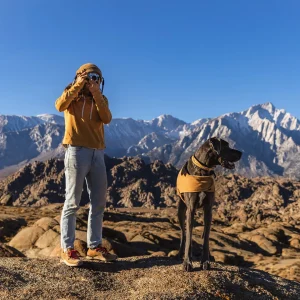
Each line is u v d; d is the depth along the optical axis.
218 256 29.48
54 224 19.56
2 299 5.09
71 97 6.45
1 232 23.92
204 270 6.48
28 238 18.66
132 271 6.56
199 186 6.47
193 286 5.78
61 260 6.81
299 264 27.78
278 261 30.34
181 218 7.66
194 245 33.75
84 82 6.55
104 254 6.98
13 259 6.97
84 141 6.54
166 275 6.21
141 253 16.72
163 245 31.66
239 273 6.60
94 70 6.71
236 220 82.75
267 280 6.70
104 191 6.96
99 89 6.66
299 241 44.41
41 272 6.21
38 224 19.73
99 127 6.77
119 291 5.74
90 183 6.95
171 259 7.52
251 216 85.69
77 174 6.54
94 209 7.01
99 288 5.82
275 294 6.10
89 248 7.09
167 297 5.35
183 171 6.84
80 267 6.56
